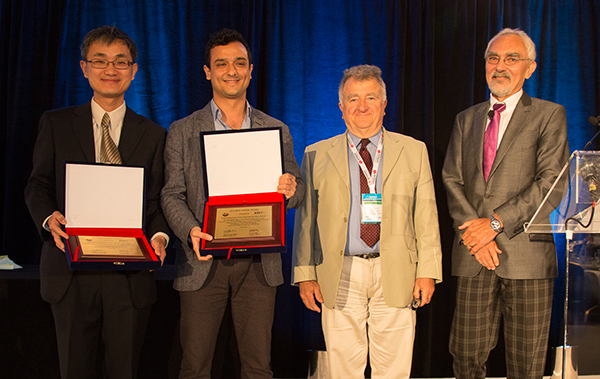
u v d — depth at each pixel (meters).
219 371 2.29
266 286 1.84
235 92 1.85
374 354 1.96
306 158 2.12
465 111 2.29
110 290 1.73
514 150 2.05
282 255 2.77
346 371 1.94
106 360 1.77
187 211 1.74
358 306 1.93
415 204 1.98
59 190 1.75
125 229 1.72
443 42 2.82
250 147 1.75
